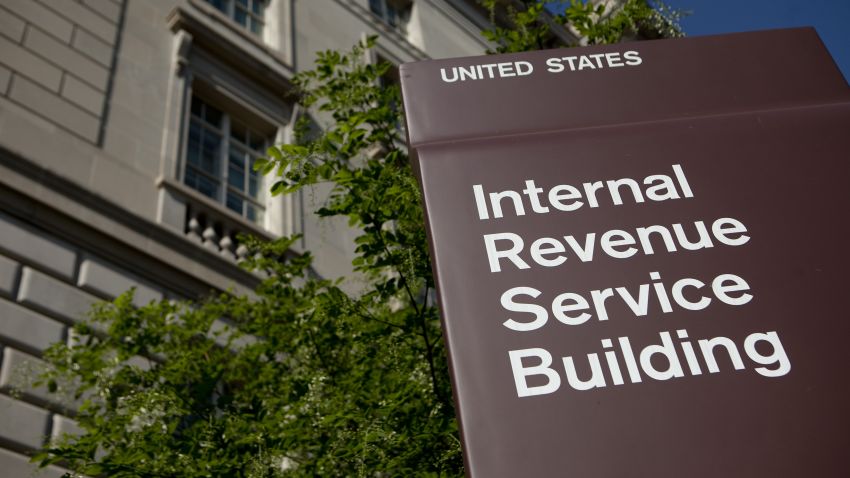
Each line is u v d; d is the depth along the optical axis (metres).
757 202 2.55
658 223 2.49
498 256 2.36
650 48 3.20
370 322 6.95
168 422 6.93
